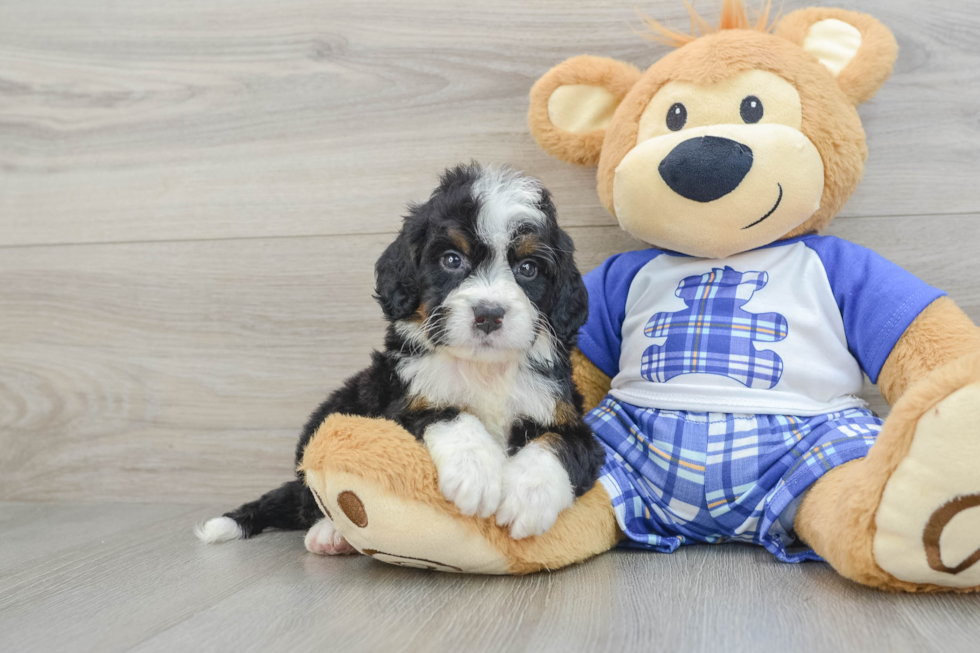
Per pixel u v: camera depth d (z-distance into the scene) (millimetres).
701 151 1798
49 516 2402
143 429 2617
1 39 2684
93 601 1489
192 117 2590
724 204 1835
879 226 2250
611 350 2143
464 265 1646
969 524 1315
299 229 2537
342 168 2514
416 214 1727
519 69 2416
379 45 2484
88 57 2643
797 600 1402
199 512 2430
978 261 2207
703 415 1850
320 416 1985
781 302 1885
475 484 1482
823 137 1865
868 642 1181
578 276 1812
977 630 1230
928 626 1252
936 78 2215
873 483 1398
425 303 1652
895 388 1783
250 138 2559
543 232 1688
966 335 1706
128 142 2623
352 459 1524
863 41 1953
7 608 1454
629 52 2359
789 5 2264
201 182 2586
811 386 1829
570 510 1687
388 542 1547
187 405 2596
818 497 1650
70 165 2656
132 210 2625
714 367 1855
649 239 1994
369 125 2498
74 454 2652
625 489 1823
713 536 1863
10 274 2688
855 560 1429
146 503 2607
